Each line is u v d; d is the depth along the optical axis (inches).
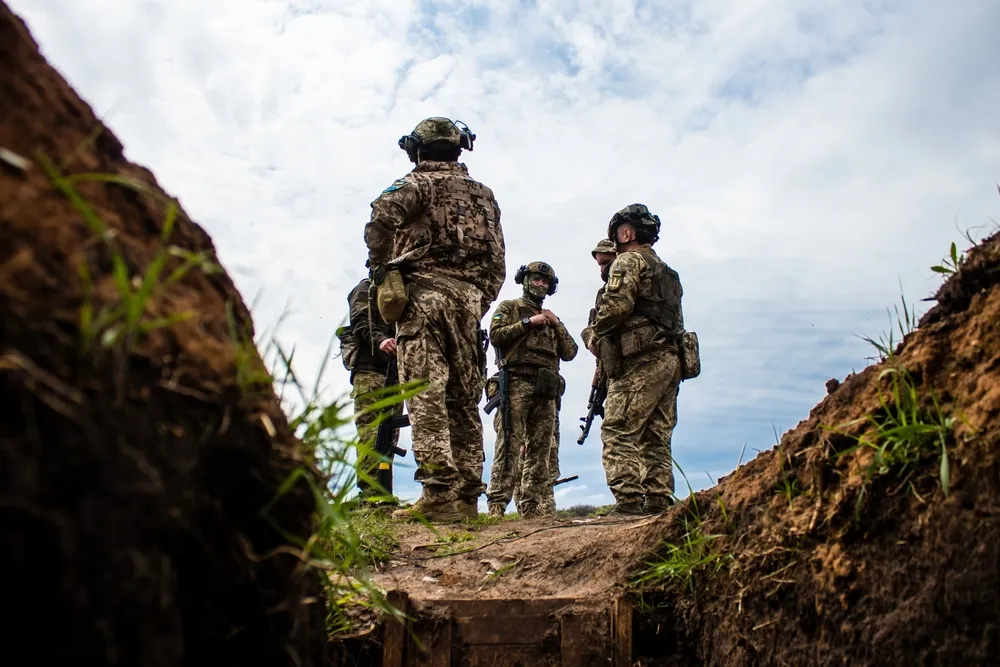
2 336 48.9
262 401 68.3
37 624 47.7
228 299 75.8
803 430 118.2
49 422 49.5
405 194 217.2
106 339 52.9
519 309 313.4
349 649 128.5
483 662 135.9
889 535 93.6
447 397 225.6
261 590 66.4
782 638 108.3
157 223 70.5
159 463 56.5
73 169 62.9
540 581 154.6
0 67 60.6
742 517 124.4
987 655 79.6
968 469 84.4
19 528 46.8
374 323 253.9
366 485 171.6
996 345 90.2
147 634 52.2
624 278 230.7
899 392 98.4
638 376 230.5
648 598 137.3
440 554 170.7
